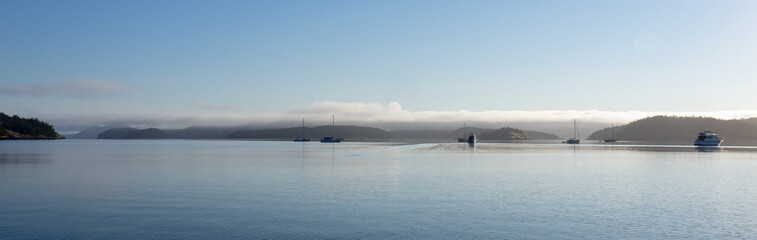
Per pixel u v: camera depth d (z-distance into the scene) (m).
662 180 47.03
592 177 49.72
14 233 23.86
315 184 43.09
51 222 26.23
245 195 35.88
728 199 33.97
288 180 46.72
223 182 44.91
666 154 110.38
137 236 23.19
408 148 165.38
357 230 24.25
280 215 27.92
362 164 71.38
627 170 59.72
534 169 61.00
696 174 53.91
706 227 24.89
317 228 24.73
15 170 60.44
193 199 33.91
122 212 28.95
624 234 23.42
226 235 23.33
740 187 41.25
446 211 29.14
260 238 22.75
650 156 99.88
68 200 33.62
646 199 33.91
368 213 28.50
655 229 24.45
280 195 35.84
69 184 43.50
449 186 41.47
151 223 25.86
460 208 30.12
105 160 84.25
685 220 26.55
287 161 80.25
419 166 66.69
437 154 111.00
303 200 33.41
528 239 22.53
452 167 64.50
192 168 63.44
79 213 28.67
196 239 22.58
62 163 74.94
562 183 43.91
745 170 60.22
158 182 45.00
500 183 43.75
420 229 24.48
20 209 30.11
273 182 44.81
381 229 24.45
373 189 39.34
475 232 23.83
